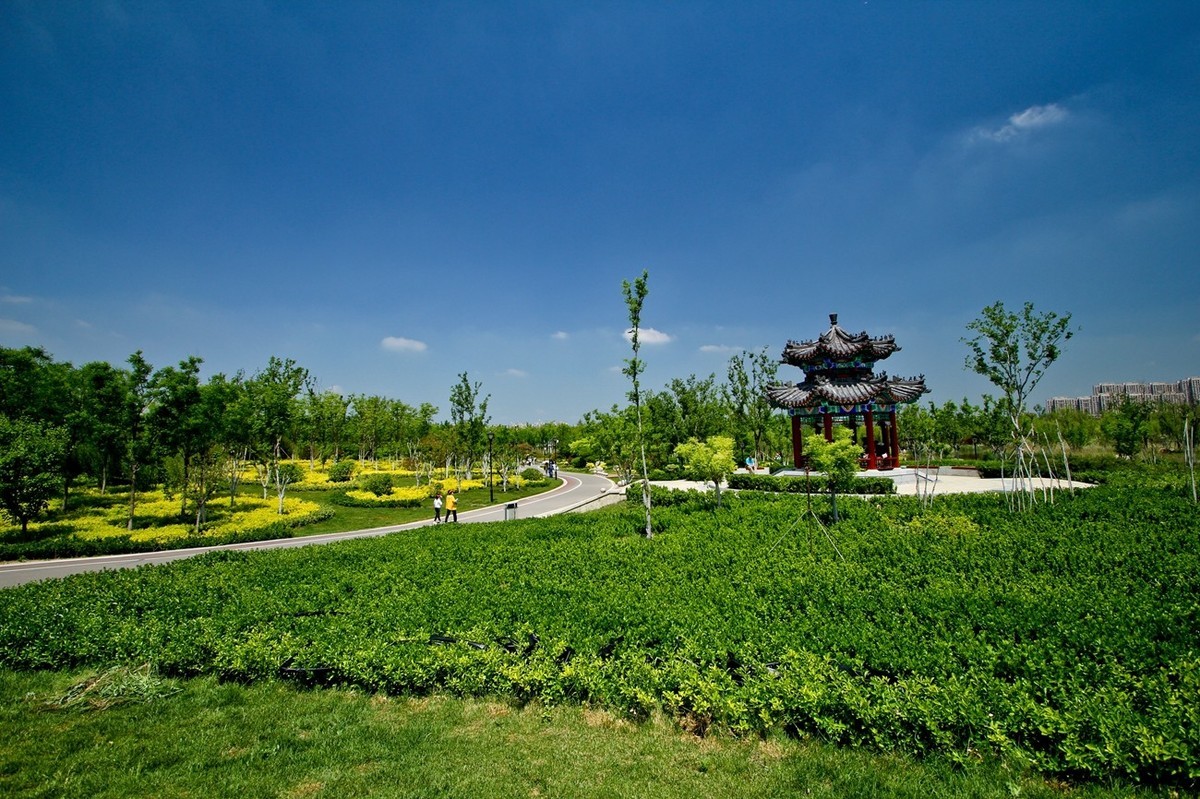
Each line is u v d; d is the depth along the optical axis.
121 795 5.31
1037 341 20.05
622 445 18.69
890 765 5.54
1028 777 5.25
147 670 7.98
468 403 34.91
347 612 9.74
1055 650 6.98
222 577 12.40
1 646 8.81
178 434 22.50
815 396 29.73
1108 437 38.38
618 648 7.69
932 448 28.14
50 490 21.86
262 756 5.97
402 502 31.34
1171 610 8.26
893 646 7.26
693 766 5.65
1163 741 5.05
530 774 5.55
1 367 27.11
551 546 15.20
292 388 43.47
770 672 6.77
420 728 6.50
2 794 5.33
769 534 15.32
